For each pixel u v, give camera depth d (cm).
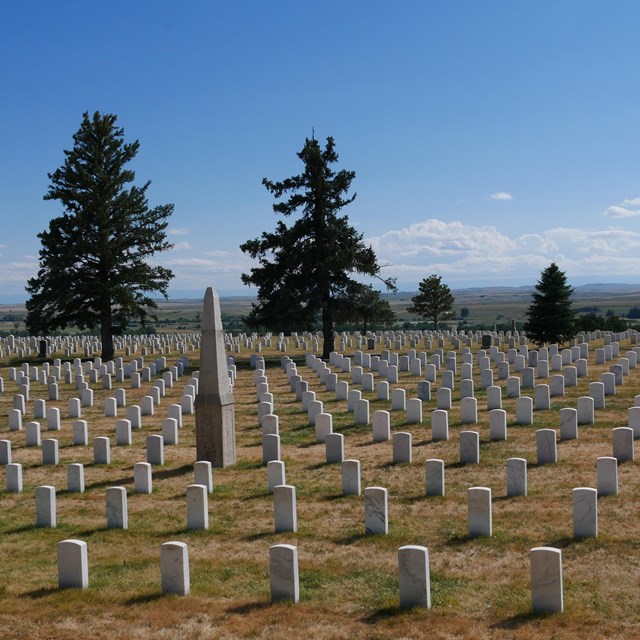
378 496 1491
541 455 1941
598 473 1630
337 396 3262
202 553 1434
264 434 2178
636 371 3547
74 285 5322
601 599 1130
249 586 1252
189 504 1590
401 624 1073
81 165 5281
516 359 3762
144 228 5419
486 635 1030
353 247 5028
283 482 1848
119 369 4288
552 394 2961
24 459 2369
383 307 5125
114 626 1104
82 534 1591
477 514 1437
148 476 1898
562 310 5184
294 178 5062
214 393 2148
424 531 1494
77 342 7306
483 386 3309
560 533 1425
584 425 2366
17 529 1648
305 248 5034
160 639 1059
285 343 6253
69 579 1266
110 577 1316
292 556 1170
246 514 1680
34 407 3322
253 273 5097
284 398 3397
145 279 5469
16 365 5547
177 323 16788
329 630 1066
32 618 1139
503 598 1151
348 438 2459
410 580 1130
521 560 1309
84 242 5122
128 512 1744
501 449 2136
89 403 3478
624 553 1303
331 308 5125
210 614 1133
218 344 2167
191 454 2331
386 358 4472
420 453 2166
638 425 2155
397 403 2880
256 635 1059
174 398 3581
